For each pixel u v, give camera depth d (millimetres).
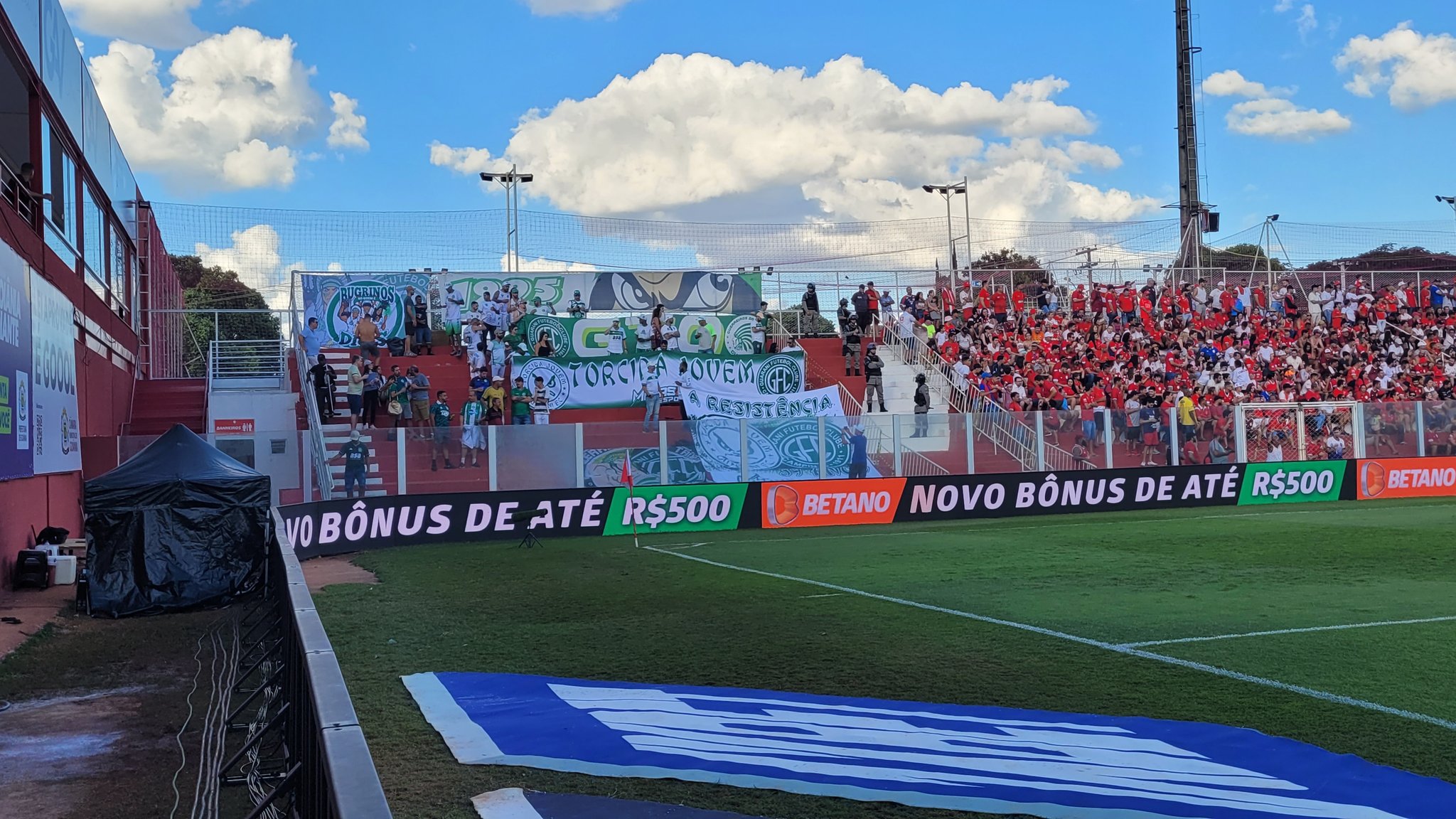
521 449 23781
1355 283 39469
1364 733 6926
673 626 11414
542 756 6355
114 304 25219
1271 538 19672
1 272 13641
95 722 8508
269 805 5348
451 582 15750
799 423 25703
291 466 21719
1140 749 6539
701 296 32531
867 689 8359
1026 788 5758
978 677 8766
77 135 20703
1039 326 36125
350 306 30156
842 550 19281
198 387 28891
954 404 32094
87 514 14156
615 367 30672
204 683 9992
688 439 24922
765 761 6246
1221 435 28578
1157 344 35594
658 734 6855
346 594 14609
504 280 31344
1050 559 17188
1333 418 29828
